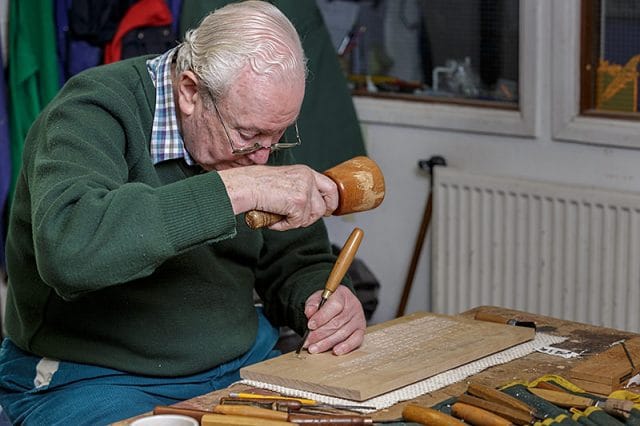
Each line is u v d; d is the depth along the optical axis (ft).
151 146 6.51
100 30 11.39
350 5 12.89
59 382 6.61
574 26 10.79
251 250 7.07
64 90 6.48
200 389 6.78
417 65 12.45
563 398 5.33
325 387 5.63
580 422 5.06
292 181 5.66
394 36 12.57
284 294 7.27
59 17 11.48
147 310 6.57
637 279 10.59
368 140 12.79
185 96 6.26
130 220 5.31
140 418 5.19
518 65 11.53
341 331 6.29
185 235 5.34
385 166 12.71
